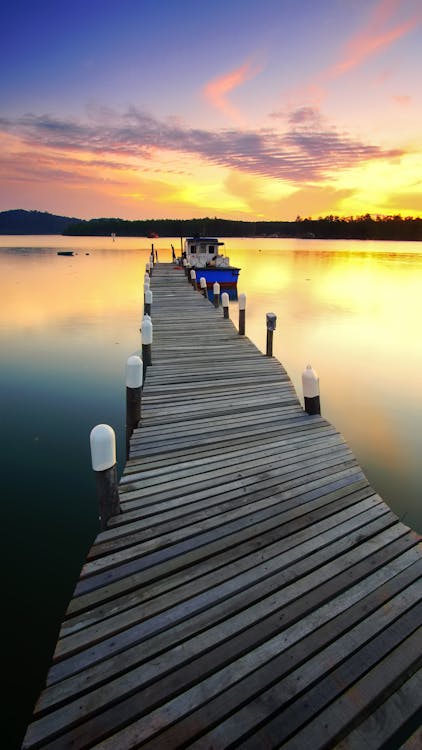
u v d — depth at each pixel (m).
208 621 2.63
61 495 5.29
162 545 3.29
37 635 3.42
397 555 3.27
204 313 13.39
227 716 2.12
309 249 81.38
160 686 2.24
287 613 2.71
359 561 3.19
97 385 9.40
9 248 73.94
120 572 3.02
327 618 2.69
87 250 68.62
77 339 13.87
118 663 2.36
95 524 4.78
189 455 4.72
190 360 8.54
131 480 4.19
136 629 2.56
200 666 2.35
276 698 2.20
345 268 41.22
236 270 21.56
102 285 27.77
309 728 2.09
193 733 2.04
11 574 4.04
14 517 4.86
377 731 2.10
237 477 4.29
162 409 6.06
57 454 6.30
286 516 3.69
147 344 7.95
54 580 3.97
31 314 18.17
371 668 2.39
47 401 8.42
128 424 5.40
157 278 22.09
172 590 2.87
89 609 2.71
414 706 2.22
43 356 11.79
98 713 2.11
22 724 2.78
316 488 4.13
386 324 16.88
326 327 16.30
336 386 9.71
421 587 2.97
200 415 5.86
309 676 2.32
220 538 3.40
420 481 5.78
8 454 6.29
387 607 2.79
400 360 11.91
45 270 36.53
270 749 2.00
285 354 12.52
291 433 5.33
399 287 27.89
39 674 3.11
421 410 8.27
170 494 3.96
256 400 6.46
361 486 4.19
